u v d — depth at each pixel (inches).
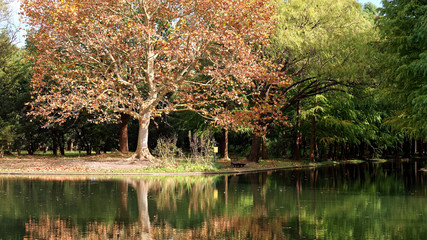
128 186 736.3
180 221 425.7
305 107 1673.2
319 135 1734.7
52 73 1179.9
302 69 1296.8
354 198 605.6
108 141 1988.2
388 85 995.9
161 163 1098.7
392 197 620.4
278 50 1200.2
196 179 887.1
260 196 618.5
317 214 470.0
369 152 2283.5
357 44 1167.6
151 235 362.9
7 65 1665.8
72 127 1745.8
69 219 434.3
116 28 1135.6
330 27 1246.3
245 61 1049.5
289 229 389.4
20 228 390.0
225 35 1066.1
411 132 1096.8
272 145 1969.7
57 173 981.8
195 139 1146.7
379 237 358.3
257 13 1086.4
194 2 1091.3
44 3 1089.4
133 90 1190.3
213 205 530.3
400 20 871.7
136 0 1186.0
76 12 1022.4
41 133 1748.3
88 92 1023.6
